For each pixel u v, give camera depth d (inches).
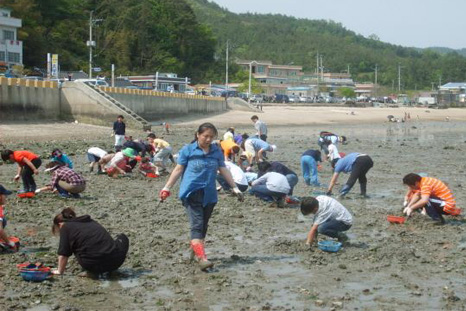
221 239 395.9
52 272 313.4
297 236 407.8
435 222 447.8
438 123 2645.2
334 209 377.7
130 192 589.6
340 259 347.3
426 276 314.5
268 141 1389.0
